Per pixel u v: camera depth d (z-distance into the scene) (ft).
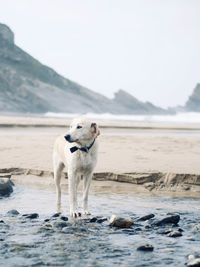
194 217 19.84
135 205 22.82
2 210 20.90
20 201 23.62
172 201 24.39
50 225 17.17
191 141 60.49
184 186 28.17
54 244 14.25
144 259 12.73
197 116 422.41
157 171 29.99
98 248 13.89
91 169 20.13
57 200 21.88
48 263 12.12
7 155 37.73
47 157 37.04
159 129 111.65
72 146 19.71
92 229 16.80
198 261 12.00
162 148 47.37
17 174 31.32
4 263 12.03
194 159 36.73
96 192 26.84
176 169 30.66
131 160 35.47
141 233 16.33
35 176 30.78
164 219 18.16
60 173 22.04
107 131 90.07
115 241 14.93
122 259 12.69
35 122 117.08
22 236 15.31
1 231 16.05
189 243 14.85
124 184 28.78
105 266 11.96
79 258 12.69
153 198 25.25
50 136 61.52
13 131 78.74
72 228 16.70
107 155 38.70
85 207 20.48
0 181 25.96
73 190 19.85
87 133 19.12
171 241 15.10
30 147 44.32
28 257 12.67
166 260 12.66
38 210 21.13
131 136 68.13
